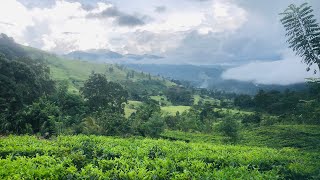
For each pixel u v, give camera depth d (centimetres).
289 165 2256
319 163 2544
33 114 5200
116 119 5550
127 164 1642
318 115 7050
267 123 7900
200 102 15100
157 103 13488
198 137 6084
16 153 1989
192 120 7819
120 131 5400
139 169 1530
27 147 2061
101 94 8262
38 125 5200
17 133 5003
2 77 6109
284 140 5197
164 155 2147
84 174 1435
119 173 1483
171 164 1728
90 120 5269
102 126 5306
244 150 2919
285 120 7869
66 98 6769
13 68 6662
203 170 1755
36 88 7019
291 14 4869
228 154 2411
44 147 2105
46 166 1537
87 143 2289
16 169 1388
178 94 17000
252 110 11181
